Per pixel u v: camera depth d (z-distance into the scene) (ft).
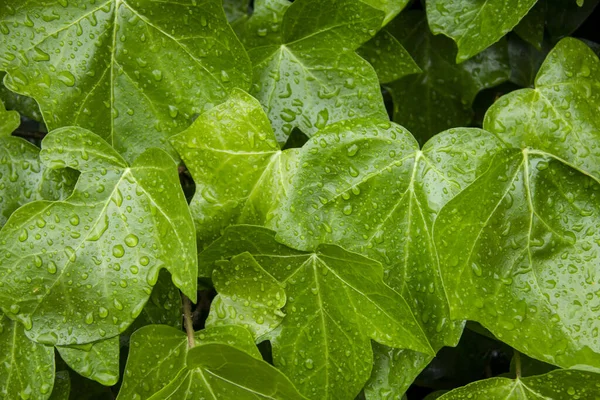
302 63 1.85
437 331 1.79
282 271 1.80
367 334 1.78
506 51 1.96
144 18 1.80
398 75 1.89
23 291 1.74
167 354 1.78
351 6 1.81
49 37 1.78
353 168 1.79
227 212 1.79
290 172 1.80
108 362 1.76
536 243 1.78
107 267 1.75
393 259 1.79
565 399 1.79
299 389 1.79
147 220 1.76
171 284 1.82
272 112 1.84
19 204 1.80
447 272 1.74
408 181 1.79
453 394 1.80
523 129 1.82
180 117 1.80
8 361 1.77
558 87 1.83
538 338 1.75
